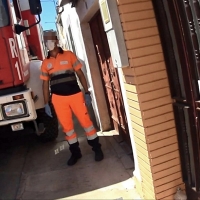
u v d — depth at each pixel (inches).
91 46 208.8
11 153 213.6
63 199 136.9
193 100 94.4
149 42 102.0
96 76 213.2
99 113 217.2
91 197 134.0
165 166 109.3
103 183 144.9
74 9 218.4
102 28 174.7
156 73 103.7
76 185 148.4
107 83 197.5
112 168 157.9
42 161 188.2
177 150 109.7
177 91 103.1
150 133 105.7
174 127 108.0
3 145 233.1
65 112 165.9
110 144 190.9
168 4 92.7
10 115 148.9
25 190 152.6
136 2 99.7
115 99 185.8
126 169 152.9
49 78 167.8
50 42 159.9
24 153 208.7
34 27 246.1
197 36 86.8
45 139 213.3
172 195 111.9
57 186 151.0
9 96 147.2
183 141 106.6
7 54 148.4
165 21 98.5
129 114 118.5
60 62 162.7
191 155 105.9
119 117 186.5
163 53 103.5
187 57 91.8
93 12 171.9
